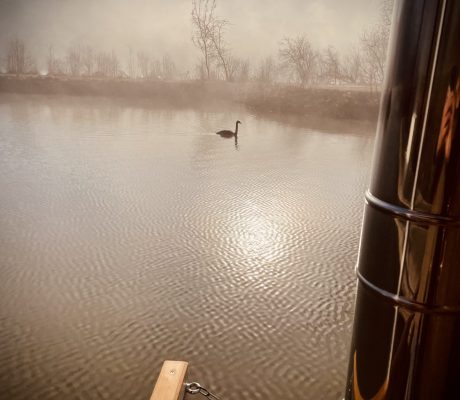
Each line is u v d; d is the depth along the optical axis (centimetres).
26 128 1922
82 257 680
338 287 610
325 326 519
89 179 1131
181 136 1862
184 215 885
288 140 1845
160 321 518
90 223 825
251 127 2208
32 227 795
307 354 467
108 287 592
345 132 2119
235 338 490
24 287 585
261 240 768
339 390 413
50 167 1248
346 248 742
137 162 1346
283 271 655
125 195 1006
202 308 548
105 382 417
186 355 459
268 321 525
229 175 1223
